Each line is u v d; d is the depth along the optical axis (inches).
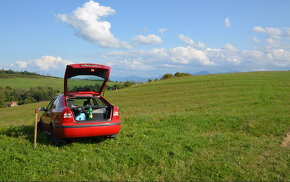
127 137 316.2
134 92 1705.2
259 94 1073.5
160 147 269.7
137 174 199.2
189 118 472.4
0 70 6968.5
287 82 1654.8
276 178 196.9
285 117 467.2
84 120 267.6
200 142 298.5
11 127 357.4
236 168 215.3
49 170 200.2
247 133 365.4
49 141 297.1
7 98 3442.4
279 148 279.6
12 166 204.5
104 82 343.0
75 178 189.0
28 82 5383.9
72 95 323.3
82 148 262.4
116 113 284.7
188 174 202.5
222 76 2276.1
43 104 1791.3
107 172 201.8
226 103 823.7
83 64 304.5
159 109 802.8
